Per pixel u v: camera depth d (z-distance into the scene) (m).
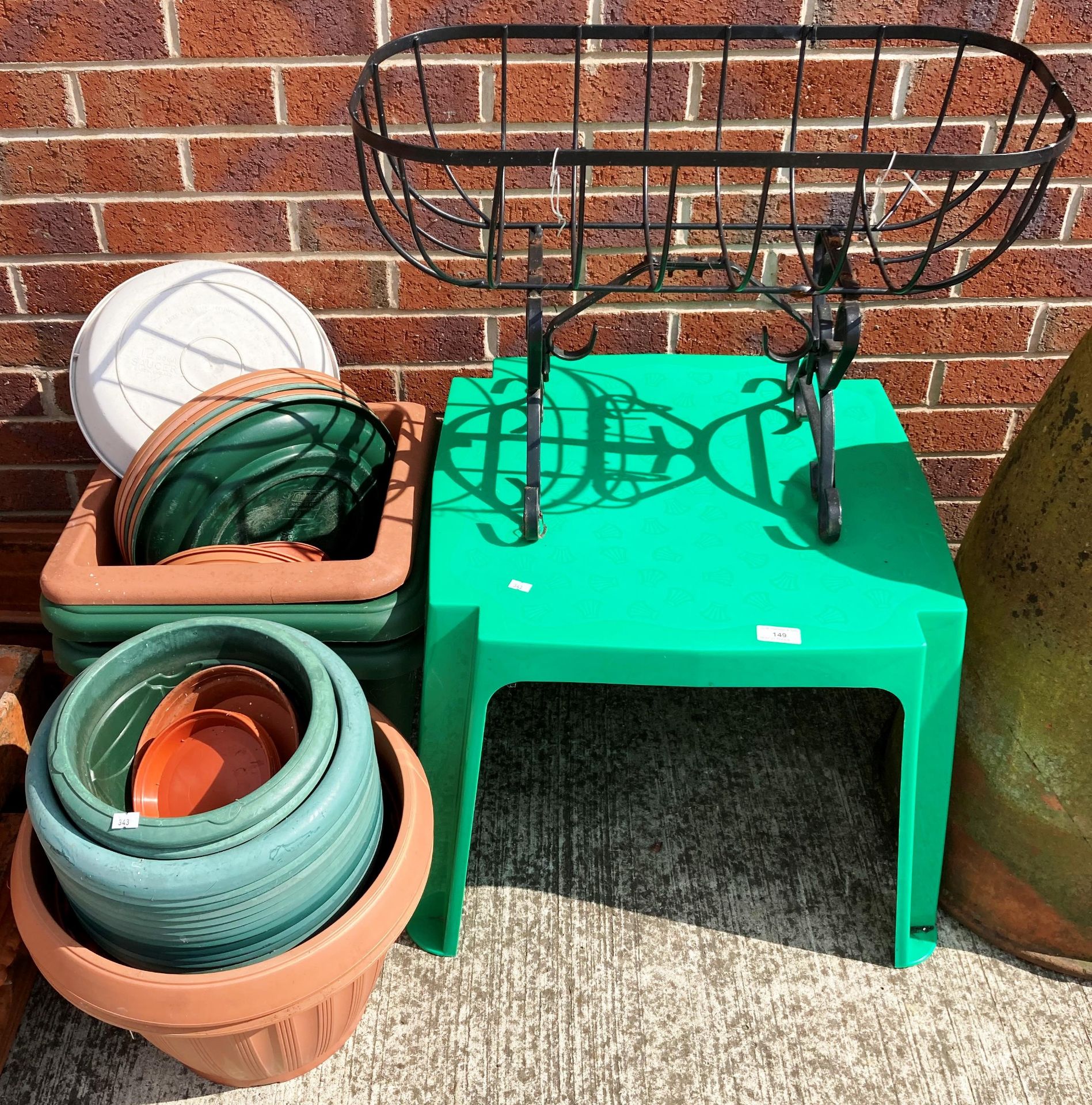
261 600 1.40
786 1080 1.43
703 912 1.64
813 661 1.32
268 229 1.73
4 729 1.56
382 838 1.37
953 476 2.05
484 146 1.68
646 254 1.43
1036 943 1.55
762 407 1.72
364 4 1.54
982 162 1.16
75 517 1.57
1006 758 1.44
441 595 1.37
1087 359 1.31
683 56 1.60
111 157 1.64
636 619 1.34
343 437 1.58
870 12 1.59
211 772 1.28
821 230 1.52
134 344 1.63
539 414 1.47
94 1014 1.13
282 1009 1.14
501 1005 1.51
